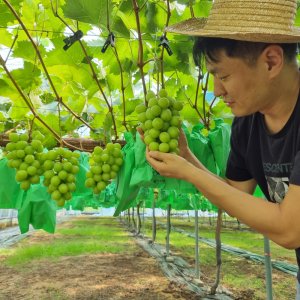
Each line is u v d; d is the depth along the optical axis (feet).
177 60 9.79
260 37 4.36
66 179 6.46
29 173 6.34
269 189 6.23
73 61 9.02
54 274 25.35
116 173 6.76
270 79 4.66
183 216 131.23
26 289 21.18
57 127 10.37
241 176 6.87
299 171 4.30
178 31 4.97
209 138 7.81
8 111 11.50
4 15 7.50
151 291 20.74
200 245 41.78
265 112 5.28
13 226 83.92
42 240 48.06
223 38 4.45
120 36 7.64
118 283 22.71
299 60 9.12
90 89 9.99
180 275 25.08
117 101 12.36
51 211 7.25
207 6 8.56
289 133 5.26
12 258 31.99
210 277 24.21
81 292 20.51
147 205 50.08
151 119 5.49
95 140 8.98
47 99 10.89
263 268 27.37
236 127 6.46
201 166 6.16
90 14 6.59
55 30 9.20
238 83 4.63
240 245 41.86
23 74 8.98
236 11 4.55
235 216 4.66
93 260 31.22
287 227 4.25
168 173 5.08
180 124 5.58
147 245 40.96
